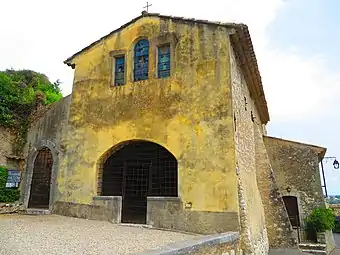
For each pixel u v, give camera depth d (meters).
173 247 4.84
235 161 8.25
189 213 8.37
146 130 9.74
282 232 11.86
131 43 10.98
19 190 12.52
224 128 8.61
